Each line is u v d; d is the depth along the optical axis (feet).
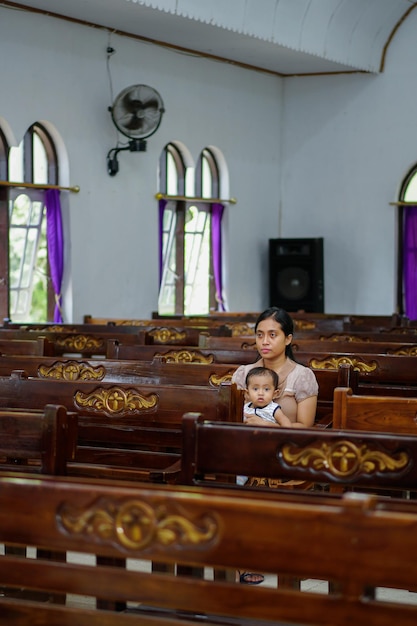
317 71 51.90
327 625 6.79
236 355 18.26
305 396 15.55
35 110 38.58
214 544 6.92
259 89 51.39
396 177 51.24
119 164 42.70
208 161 49.52
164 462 13.48
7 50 37.19
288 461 9.45
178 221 47.60
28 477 7.94
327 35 46.70
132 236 43.70
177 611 9.61
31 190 39.93
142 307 44.45
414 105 50.65
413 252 51.55
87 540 7.22
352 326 30.45
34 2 37.27
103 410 12.64
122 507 7.14
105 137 41.86
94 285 41.88
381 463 9.27
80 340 24.25
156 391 12.40
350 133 52.16
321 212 53.11
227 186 49.80
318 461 9.41
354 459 9.34
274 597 6.90
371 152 51.72
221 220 49.96
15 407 13.05
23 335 24.63
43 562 7.51
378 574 6.56
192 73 46.52
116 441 14.10
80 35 40.27
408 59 50.62
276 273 51.62
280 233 53.67
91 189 41.42
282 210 53.62
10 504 7.41
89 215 41.42
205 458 9.63
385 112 51.29
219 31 42.11
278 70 51.67
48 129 40.04
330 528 6.66
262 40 43.29
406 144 50.88
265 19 42.73
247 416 15.03
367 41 49.55
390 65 51.06
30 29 38.04
